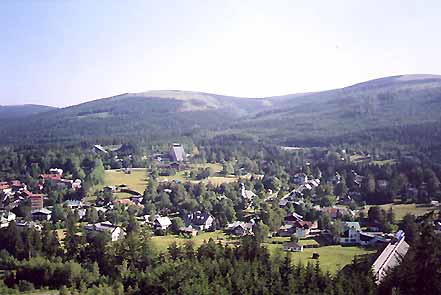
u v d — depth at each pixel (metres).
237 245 149.50
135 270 124.44
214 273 103.06
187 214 194.38
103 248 137.62
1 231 151.00
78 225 182.00
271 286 92.75
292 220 180.50
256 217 189.25
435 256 79.56
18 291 124.88
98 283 125.44
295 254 139.25
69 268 128.12
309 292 87.69
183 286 96.44
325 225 172.50
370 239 152.38
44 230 152.50
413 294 78.81
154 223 181.62
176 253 128.62
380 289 85.25
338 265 124.25
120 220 186.25
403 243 138.38
